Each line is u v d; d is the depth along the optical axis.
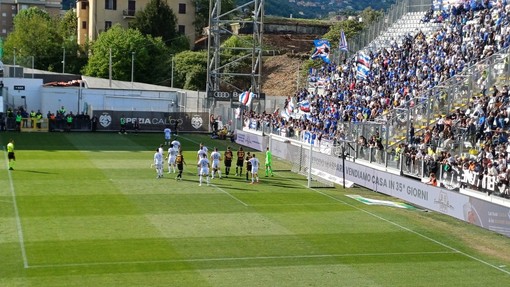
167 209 38.72
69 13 164.50
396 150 48.78
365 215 39.50
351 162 52.00
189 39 141.50
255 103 89.19
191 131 87.19
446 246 32.94
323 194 46.12
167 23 133.75
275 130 71.19
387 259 30.12
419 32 72.75
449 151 46.56
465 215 39.06
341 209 41.00
